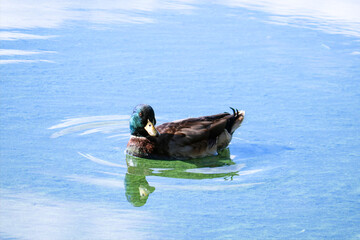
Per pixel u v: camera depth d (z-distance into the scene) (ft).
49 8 84.02
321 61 63.46
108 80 54.19
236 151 40.98
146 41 67.77
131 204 32.32
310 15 86.33
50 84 52.24
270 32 74.69
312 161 39.32
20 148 39.37
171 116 46.52
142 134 39.70
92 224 29.89
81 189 33.91
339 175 37.32
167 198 33.30
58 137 41.50
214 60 61.98
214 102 50.06
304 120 47.01
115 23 76.23
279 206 32.94
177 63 60.29
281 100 51.49
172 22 77.97
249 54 64.69
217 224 30.58
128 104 48.39
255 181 36.06
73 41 66.33
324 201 33.78
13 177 35.01
